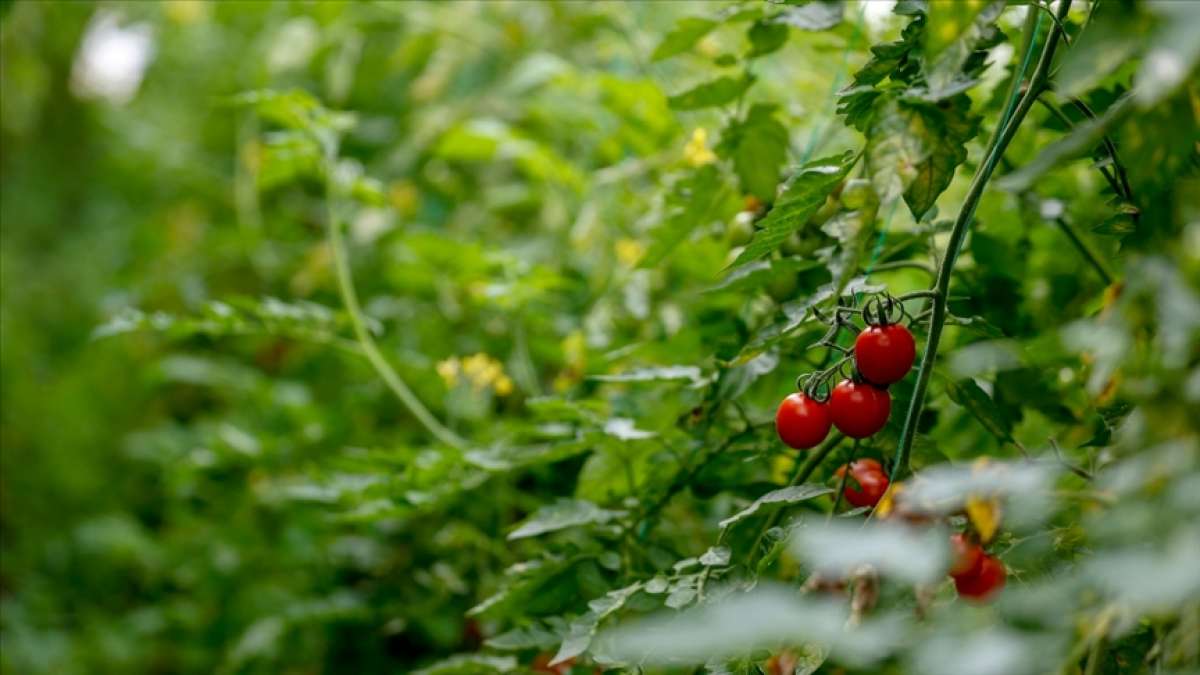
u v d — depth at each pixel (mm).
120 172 4785
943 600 1575
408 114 3482
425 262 2584
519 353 2248
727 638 1441
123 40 4621
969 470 1521
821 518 1676
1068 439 1792
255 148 3162
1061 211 1869
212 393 3762
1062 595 1507
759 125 1903
